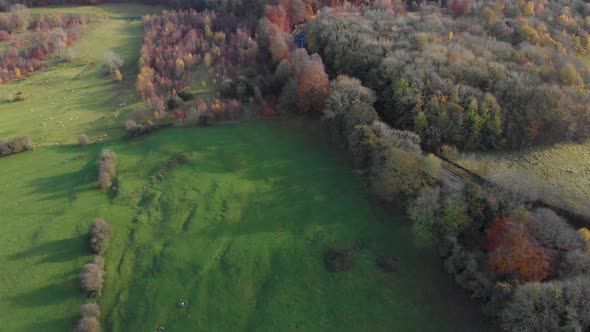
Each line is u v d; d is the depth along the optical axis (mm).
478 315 67062
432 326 66625
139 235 86625
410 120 98438
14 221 92125
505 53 115625
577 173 86938
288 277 75500
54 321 73375
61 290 77875
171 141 109438
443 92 99688
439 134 94188
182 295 74938
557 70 107688
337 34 126250
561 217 75312
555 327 57781
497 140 94625
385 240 80188
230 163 101250
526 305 59188
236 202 91125
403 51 113062
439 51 113375
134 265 81250
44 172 104938
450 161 92125
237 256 79938
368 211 85938
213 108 115500
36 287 78750
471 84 103062
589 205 79938
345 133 99000
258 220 86562
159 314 72500
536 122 93562
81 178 101750
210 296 74188
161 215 90500
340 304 70625
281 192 92375
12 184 101875
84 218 91312
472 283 67312
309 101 109312
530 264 64688
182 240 84500
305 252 79188
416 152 86250
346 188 91688
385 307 69625
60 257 83625
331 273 75250
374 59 113000
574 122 94188
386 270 74688
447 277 72750
